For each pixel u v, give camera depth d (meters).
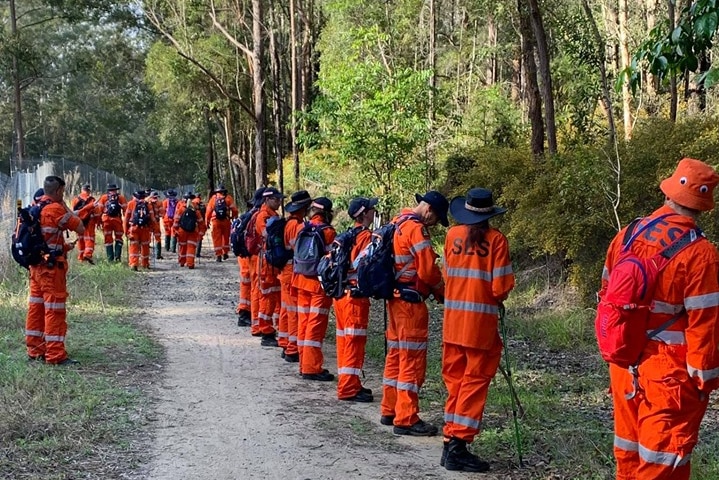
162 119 45.12
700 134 10.73
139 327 11.02
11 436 5.89
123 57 50.16
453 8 30.19
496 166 14.16
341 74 16.61
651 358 3.83
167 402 7.13
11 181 23.05
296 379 8.24
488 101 19.59
